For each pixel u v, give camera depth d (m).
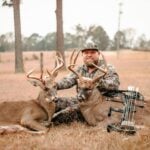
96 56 11.00
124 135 9.16
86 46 10.89
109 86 10.61
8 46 100.25
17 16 31.81
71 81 11.01
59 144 8.54
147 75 28.81
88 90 10.43
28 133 9.65
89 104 10.52
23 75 29.00
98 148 8.25
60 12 31.38
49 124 10.41
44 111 10.40
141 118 10.28
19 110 10.24
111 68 10.90
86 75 11.07
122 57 77.88
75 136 9.37
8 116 10.14
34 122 10.08
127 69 37.62
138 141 8.61
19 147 8.44
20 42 32.09
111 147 8.27
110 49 106.38
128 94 9.80
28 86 20.89
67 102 10.71
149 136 8.98
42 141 8.82
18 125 10.06
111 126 9.54
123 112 9.64
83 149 8.19
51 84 10.39
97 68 10.88
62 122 10.77
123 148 8.22
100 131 9.73
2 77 27.09
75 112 10.80
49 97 10.29
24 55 78.50
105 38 100.38
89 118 10.48
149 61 60.19
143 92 17.48
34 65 46.78
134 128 9.36
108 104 10.51
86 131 9.82
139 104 10.43
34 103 10.44
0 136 9.41
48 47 110.06
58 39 31.28
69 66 10.56
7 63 59.47
